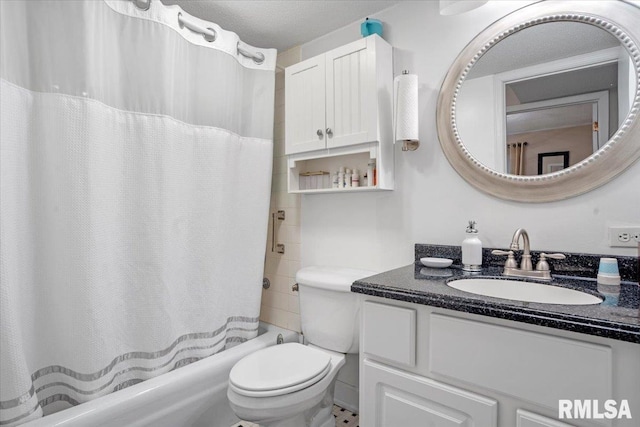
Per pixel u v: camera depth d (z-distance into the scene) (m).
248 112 1.91
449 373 0.90
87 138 1.22
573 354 0.73
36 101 1.16
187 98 1.59
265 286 2.24
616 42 1.16
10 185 1.09
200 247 1.65
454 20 1.50
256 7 1.71
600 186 1.17
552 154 1.26
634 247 1.11
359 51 1.57
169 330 1.49
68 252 1.21
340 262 1.88
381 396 1.04
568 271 1.21
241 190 1.87
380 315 1.04
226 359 1.59
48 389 1.23
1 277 1.04
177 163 1.53
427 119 1.57
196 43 1.63
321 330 1.62
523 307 0.80
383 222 1.71
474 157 1.42
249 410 1.19
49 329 1.23
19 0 1.11
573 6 1.23
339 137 1.62
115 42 1.34
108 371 1.30
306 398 1.24
